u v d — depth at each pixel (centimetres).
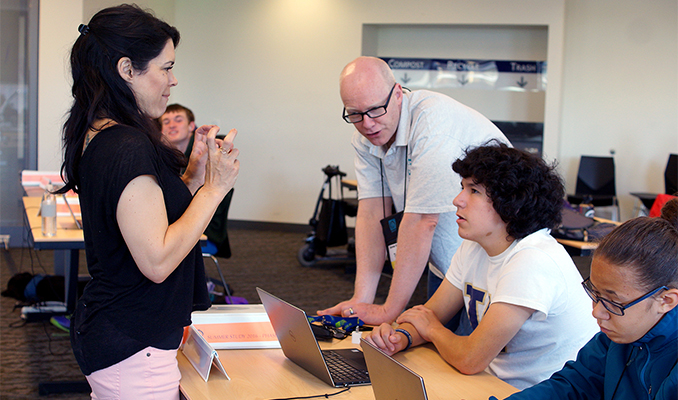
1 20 591
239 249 648
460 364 147
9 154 609
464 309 180
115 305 125
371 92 189
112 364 126
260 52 744
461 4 686
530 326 145
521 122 722
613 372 118
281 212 759
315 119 737
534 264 142
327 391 135
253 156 760
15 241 619
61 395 281
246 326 168
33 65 604
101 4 616
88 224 128
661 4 686
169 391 132
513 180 142
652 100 697
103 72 126
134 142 122
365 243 219
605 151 715
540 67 719
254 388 136
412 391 104
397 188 215
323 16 721
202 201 130
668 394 100
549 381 129
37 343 348
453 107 200
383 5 704
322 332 173
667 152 696
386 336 161
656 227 106
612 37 703
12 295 429
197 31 757
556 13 668
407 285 191
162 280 125
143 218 120
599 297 109
